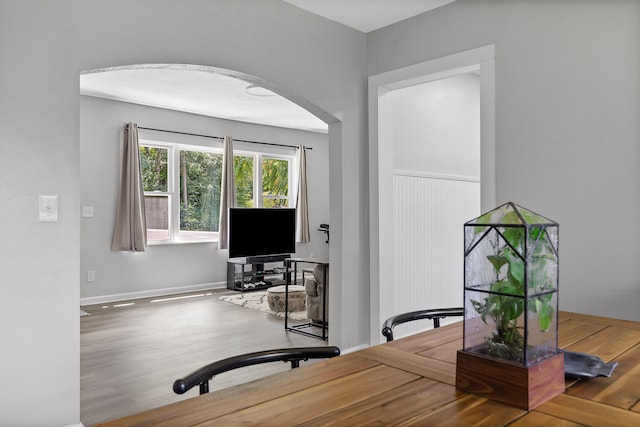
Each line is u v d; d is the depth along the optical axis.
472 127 4.88
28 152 2.24
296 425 0.92
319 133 8.80
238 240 7.06
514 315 1.01
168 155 6.96
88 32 2.43
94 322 5.07
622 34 2.58
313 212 8.71
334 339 3.78
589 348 1.46
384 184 3.85
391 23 3.71
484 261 1.05
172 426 0.92
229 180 7.38
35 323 2.25
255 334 4.57
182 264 6.99
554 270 1.06
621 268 2.58
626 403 1.01
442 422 0.93
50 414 2.28
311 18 3.50
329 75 3.62
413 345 1.49
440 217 4.46
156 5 2.69
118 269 6.33
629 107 2.55
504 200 3.04
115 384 3.25
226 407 1.01
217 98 6.18
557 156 2.82
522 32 2.97
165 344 4.24
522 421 0.93
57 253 2.32
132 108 6.43
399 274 4.05
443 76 3.51
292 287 5.74
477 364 1.06
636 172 2.53
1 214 2.17
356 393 1.08
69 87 2.37
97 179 6.12
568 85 2.78
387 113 3.89
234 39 3.05
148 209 6.76
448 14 3.36
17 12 2.21
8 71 2.19
